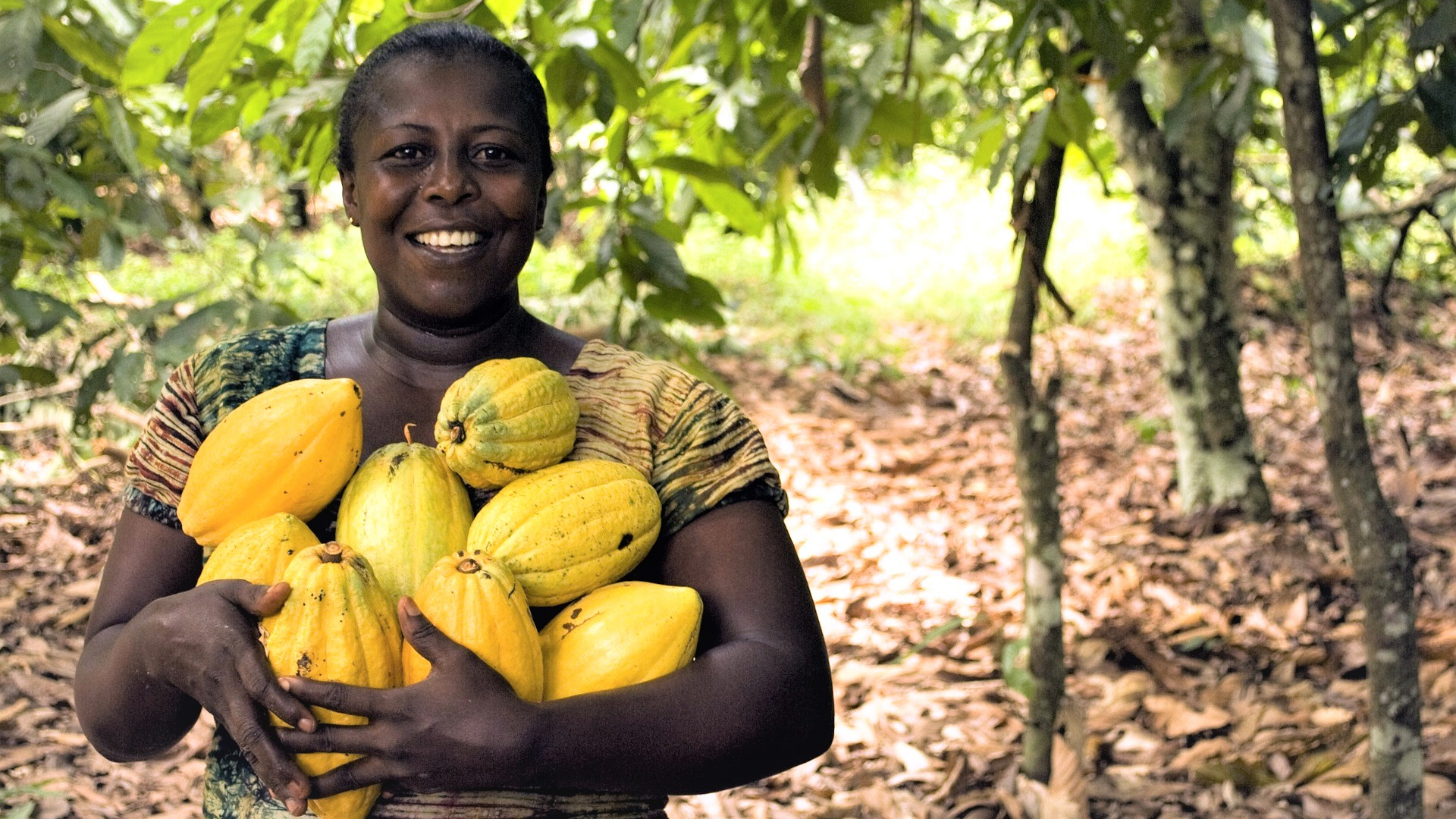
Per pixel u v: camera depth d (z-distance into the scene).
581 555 1.40
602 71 2.63
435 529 1.42
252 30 2.62
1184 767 3.52
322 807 1.36
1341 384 2.14
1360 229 8.15
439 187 1.50
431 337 1.60
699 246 11.84
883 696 3.99
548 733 1.29
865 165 5.30
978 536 5.44
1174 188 5.46
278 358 1.62
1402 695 2.21
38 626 4.45
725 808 3.38
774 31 3.44
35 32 2.79
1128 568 4.80
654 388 1.57
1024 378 2.98
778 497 1.60
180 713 1.43
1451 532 5.30
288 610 1.30
